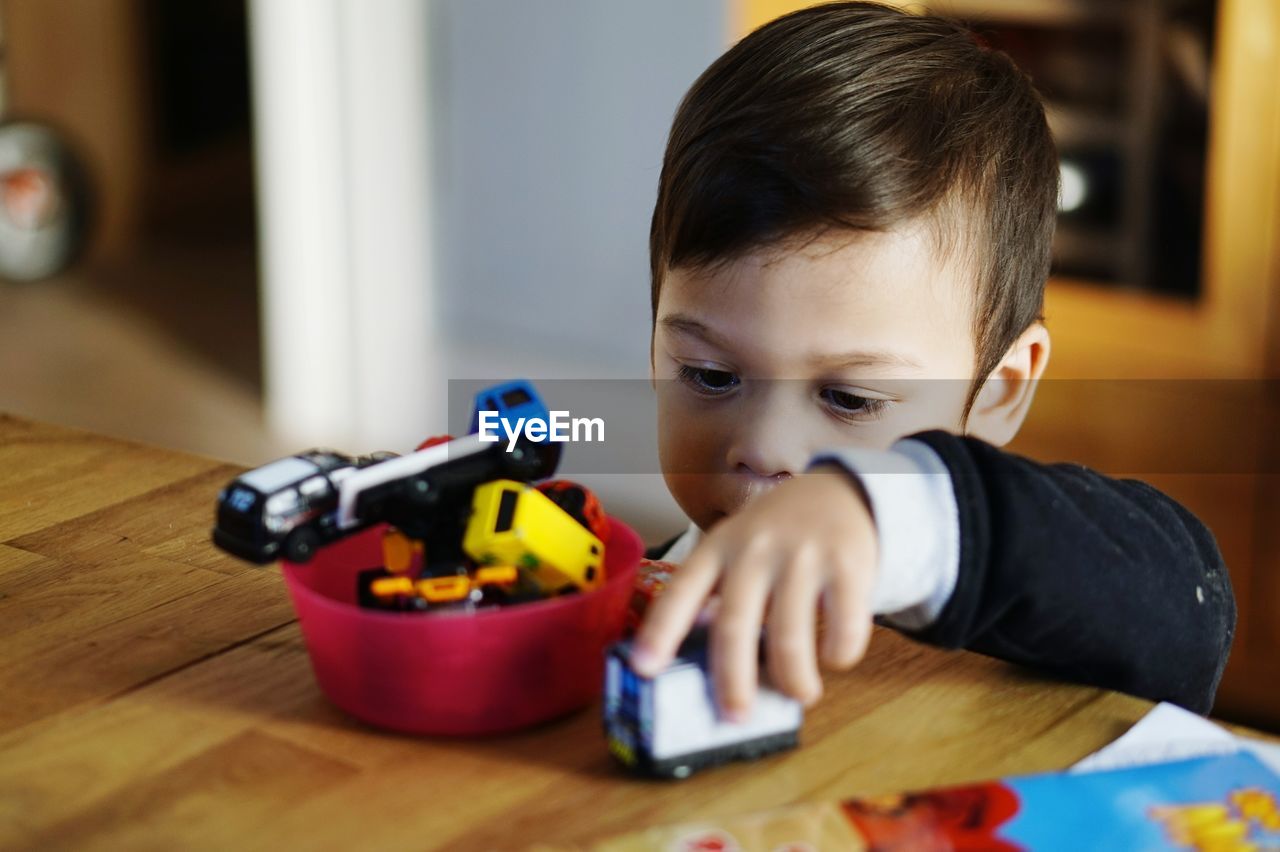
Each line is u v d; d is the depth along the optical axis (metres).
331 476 0.52
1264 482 1.78
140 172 3.52
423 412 2.62
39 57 3.36
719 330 0.82
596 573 0.55
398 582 0.53
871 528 0.54
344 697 0.54
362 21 2.62
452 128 2.64
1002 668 0.59
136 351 2.96
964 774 0.51
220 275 3.40
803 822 0.47
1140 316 1.86
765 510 0.53
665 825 0.47
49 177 3.25
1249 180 1.74
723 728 0.50
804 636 0.51
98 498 0.78
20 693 0.57
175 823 0.47
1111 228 1.87
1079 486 0.62
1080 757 0.52
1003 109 0.89
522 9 2.51
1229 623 0.69
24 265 3.25
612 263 2.54
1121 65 1.83
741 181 0.80
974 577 0.56
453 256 2.69
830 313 0.81
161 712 0.55
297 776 0.50
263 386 2.80
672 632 0.50
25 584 0.67
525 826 0.47
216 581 0.68
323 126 2.66
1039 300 0.95
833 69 0.85
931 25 0.93
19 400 2.67
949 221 0.83
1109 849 0.46
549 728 0.54
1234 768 0.51
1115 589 0.60
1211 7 1.74
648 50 2.39
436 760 0.52
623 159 2.47
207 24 3.67
